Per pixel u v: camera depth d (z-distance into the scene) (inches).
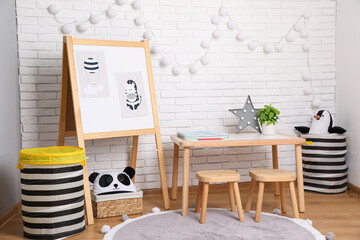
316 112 137.6
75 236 88.6
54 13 117.3
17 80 115.0
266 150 135.3
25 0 115.3
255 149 134.6
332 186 123.2
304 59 136.3
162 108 127.0
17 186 111.0
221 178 94.0
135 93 109.5
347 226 93.4
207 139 105.7
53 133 119.7
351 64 126.7
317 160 124.0
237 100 132.3
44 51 117.7
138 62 112.0
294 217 98.4
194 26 127.9
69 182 86.7
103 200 101.6
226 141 103.3
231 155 133.0
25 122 117.3
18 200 112.0
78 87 101.5
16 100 113.5
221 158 132.3
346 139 126.0
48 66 118.3
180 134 111.3
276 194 123.5
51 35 117.9
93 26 120.4
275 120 119.3
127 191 104.8
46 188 84.4
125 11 122.6
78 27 118.6
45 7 116.9
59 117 115.8
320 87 137.7
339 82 135.3
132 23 123.3
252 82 133.1
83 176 96.8
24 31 115.8
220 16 128.8
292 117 136.3
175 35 126.6
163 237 85.7
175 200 120.7
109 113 104.5
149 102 111.7
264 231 89.1
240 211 96.3
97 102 103.3
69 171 86.7
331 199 117.6
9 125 105.3
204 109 130.1
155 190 127.3
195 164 130.6
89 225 96.3
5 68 103.3
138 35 123.9
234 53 131.3
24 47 116.1
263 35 133.0
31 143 118.2
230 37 130.7
